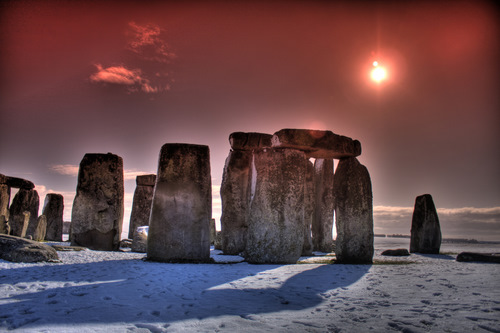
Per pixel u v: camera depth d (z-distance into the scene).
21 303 4.16
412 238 12.98
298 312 4.01
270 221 8.10
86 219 11.06
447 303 4.20
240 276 6.24
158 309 4.10
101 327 3.42
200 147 8.55
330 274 6.46
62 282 5.38
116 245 11.21
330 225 13.29
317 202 13.57
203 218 8.27
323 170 13.55
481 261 8.66
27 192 15.88
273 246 8.01
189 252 8.05
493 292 4.68
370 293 4.97
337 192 8.78
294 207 8.21
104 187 11.30
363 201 8.60
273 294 4.91
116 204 11.34
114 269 6.63
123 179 11.93
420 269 7.08
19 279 5.52
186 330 3.38
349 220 8.45
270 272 6.66
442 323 3.45
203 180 8.41
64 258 8.14
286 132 8.14
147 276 6.02
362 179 8.72
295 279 5.98
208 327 3.47
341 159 9.05
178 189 8.27
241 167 11.81
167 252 8.01
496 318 3.52
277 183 8.21
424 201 12.80
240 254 10.98
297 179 8.30
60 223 15.08
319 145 8.28
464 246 19.08
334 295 4.89
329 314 3.92
